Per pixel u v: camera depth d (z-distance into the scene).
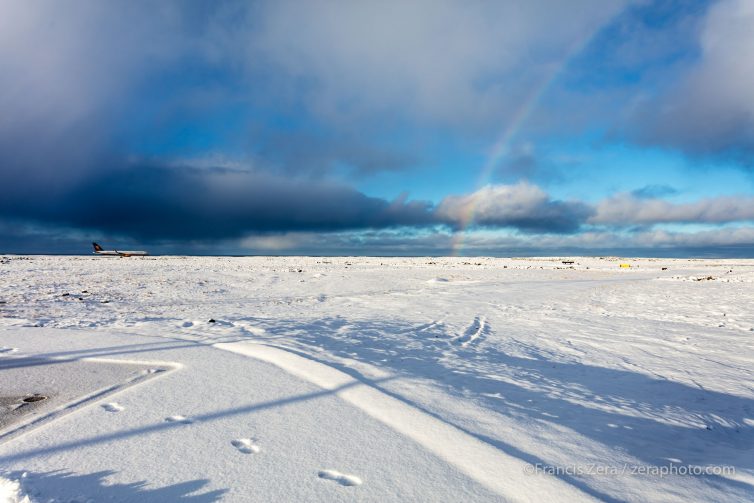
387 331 8.64
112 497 2.33
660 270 47.97
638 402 4.56
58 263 40.81
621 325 9.96
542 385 5.02
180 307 13.02
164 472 2.62
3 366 5.40
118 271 30.08
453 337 8.22
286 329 8.46
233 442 3.08
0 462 2.75
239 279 25.75
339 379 4.64
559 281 27.98
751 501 2.47
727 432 3.85
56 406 3.98
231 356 5.84
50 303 13.16
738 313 12.26
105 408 3.78
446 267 49.69
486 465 2.75
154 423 3.43
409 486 2.48
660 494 2.50
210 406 3.84
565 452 3.05
